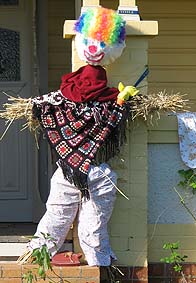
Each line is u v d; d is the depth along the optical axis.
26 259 7.57
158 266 8.10
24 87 10.80
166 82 10.92
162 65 10.88
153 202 8.12
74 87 7.32
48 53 10.65
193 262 8.12
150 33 7.71
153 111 7.69
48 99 7.31
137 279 7.92
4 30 10.77
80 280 7.48
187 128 8.04
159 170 8.10
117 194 7.90
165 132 8.04
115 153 7.56
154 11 10.88
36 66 10.59
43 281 7.46
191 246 8.14
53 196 7.46
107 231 7.82
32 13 10.59
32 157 10.73
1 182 10.80
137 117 7.77
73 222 7.71
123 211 7.93
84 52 7.30
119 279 7.89
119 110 7.38
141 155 7.89
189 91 10.91
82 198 7.40
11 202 10.80
